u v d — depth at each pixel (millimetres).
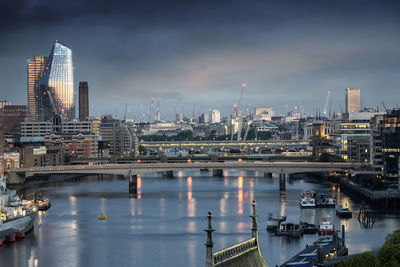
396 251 140000
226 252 78812
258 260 83438
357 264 133000
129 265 192750
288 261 175375
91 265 194125
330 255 186375
